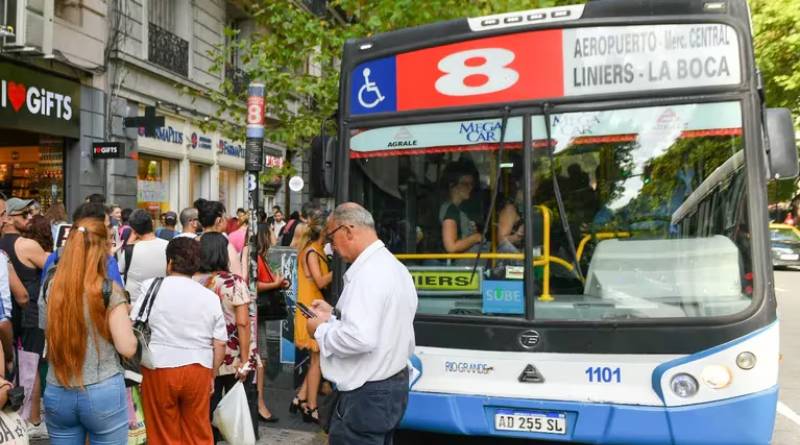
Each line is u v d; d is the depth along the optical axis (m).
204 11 17.61
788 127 4.03
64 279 3.24
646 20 4.17
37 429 5.21
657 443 3.86
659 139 4.14
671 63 4.14
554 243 4.23
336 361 3.10
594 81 4.24
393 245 4.63
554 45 4.30
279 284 6.22
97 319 3.25
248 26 19.92
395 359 3.10
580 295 4.15
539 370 4.11
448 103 4.54
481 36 4.45
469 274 4.39
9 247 5.32
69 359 3.21
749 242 3.93
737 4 4.09
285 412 6.16
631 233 4.14
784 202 33.94
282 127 11.07
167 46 15.73
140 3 14.62
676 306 4.00
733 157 4.02
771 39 18.06
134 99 14.59
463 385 4.25
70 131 12.56
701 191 4.06
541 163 4.29
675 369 3.88
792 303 14.00
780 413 6.03
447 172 4.52
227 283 4.66
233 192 20.61
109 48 13.67
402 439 5.35
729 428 3.79
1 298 4.15
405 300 3.15
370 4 9.36
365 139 4.77
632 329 3.98
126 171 14.27
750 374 3.81
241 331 4.66
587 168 4.23
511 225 4.32
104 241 3.39
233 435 4.18
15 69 11.07
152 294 3.87
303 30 10.09
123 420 3.40
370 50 4.80
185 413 3.93
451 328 4.33
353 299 3.03
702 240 4.03
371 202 4.72
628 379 3.96
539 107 4.30
